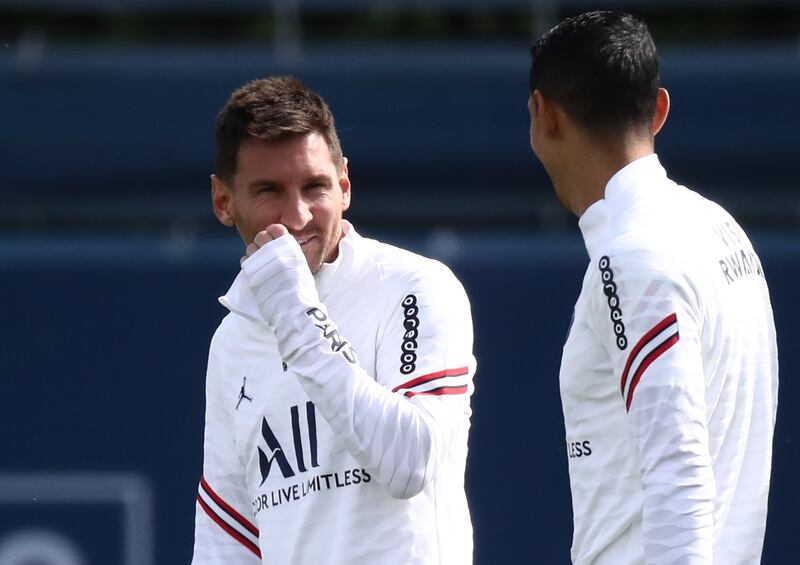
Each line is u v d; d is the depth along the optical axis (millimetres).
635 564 8047
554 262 21922
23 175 26703
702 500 7457
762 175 27188
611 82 8375
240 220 8961
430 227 27031
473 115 26828
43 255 22031
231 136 8805
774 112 26766
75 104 26641
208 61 26797
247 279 8508
